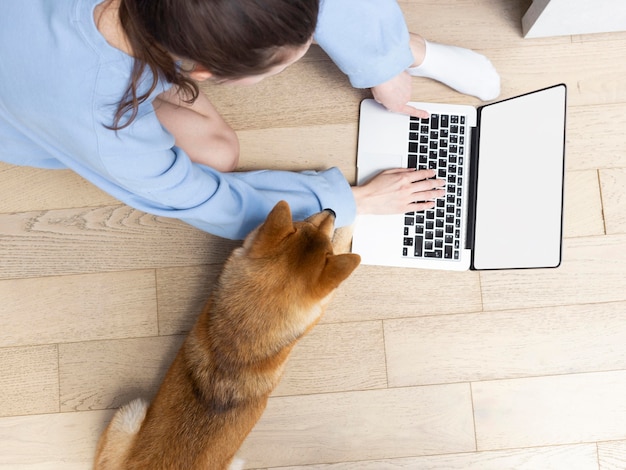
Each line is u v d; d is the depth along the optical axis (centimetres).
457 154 137
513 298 140
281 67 73
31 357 140
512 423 139
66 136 85
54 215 141
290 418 140
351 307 140
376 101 137
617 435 138
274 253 105
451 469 138
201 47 62
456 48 135
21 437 139
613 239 139
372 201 133
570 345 139
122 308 140
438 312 140
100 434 139
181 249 141
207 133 130
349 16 107
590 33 139
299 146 141
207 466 117
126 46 75
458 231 136
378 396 139
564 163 133
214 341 114
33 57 76
